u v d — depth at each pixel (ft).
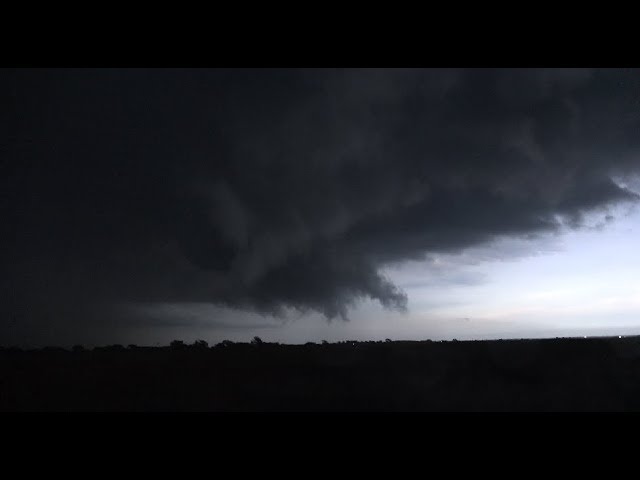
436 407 51.11
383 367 81.51
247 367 85.30
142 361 98.48
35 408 50.34
